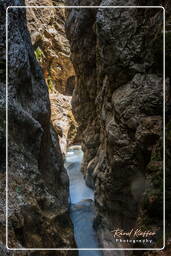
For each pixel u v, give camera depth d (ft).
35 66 25.58
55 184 25.66
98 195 29.63
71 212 30.94
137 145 21.74
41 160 23.97
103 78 30.14
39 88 25.43
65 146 55.21
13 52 20.30
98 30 25.32
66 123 59.52
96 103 33.17
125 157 23.53
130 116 22.58
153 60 21.42
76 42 37.04
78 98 42.42
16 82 20.30
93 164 35.06
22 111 20.39
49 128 27.37
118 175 24.71
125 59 23.81
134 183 23.53
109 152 26.08
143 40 22.84
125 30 23.77
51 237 19.51
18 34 21.20
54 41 66.90
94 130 37.50
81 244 27.61
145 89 21.91
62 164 29.68
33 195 19.12
